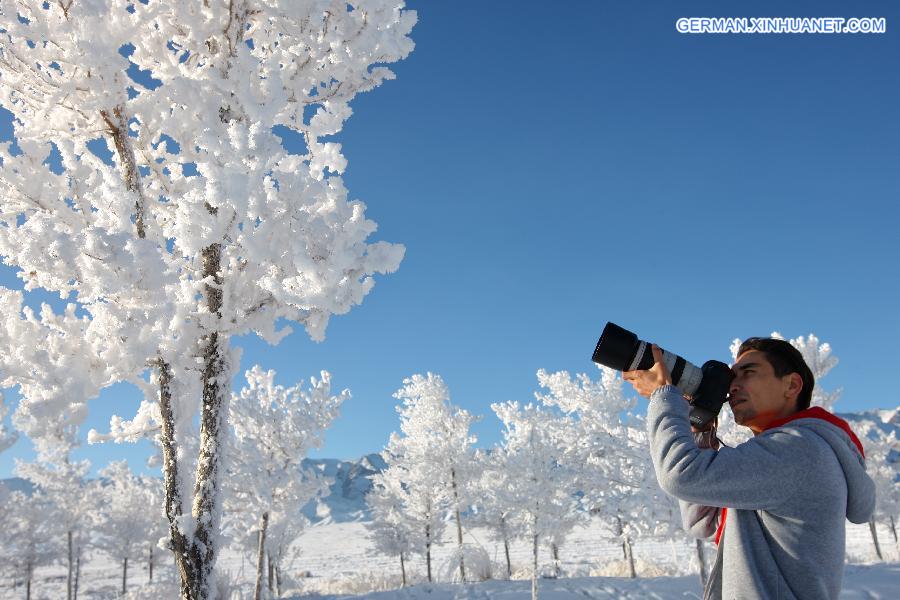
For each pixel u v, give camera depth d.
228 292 4.46
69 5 4.02
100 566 51.62
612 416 16.25
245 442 16.36
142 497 35.81
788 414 1.32
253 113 3.98
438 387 26.28
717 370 1.34
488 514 24.34
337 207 3.68
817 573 1.10
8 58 4.09
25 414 3.80
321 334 4.62
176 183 4.84
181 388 4.57
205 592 4.20
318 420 16.81
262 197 3.58
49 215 4.41
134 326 3.81
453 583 20.17
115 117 4.48
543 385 19.50
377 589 25.39
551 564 24.34
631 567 21.41
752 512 1.22
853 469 1.19
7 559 27.77
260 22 4.79
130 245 3.54
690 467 1.16
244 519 16.70
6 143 4.36
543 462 19.59
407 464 25.98
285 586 27.81
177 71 4.81
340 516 105.31
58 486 29.88
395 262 3.68
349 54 4.70
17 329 3.87
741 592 1.17
